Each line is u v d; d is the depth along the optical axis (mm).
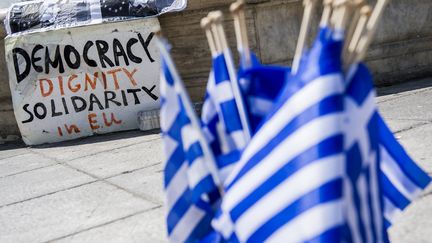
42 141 6684
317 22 6805
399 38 7441
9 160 6059
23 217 3973
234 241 1934
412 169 2154
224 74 2084
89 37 6562
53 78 6605
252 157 1844
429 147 4125
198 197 2041
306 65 1760
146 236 3238
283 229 1729
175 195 2160
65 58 6586
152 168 4754
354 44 1769
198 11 6598
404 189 2178
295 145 1712
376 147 1916
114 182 4488
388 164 2178
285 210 1727
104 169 4977
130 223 3498
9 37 6598
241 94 2045
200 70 6758
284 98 1783
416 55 7539
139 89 6684
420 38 7551
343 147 1666
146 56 6641
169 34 6746
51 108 6633
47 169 5348
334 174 1643
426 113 5266
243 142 2045
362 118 1803
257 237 1818
